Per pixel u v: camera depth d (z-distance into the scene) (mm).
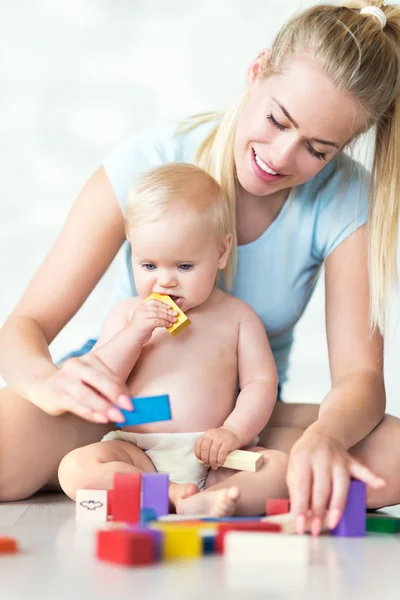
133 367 1718
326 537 1287
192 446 1647
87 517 1405
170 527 1139
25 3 4016
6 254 3963
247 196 1857
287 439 1774
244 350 1747
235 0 3973
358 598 879
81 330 3686
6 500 1705
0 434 1661
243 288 1907
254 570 1008
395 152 1814
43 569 987
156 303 1650
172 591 882
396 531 1363
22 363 1665
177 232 1653
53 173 4020
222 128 1835
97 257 1859
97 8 4012
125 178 1879
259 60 1778
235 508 1397
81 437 1752
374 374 1746
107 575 955
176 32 4008
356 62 1582
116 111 4027
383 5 1766
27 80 4020
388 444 1607
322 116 1582
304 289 1947
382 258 1820
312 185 1889
